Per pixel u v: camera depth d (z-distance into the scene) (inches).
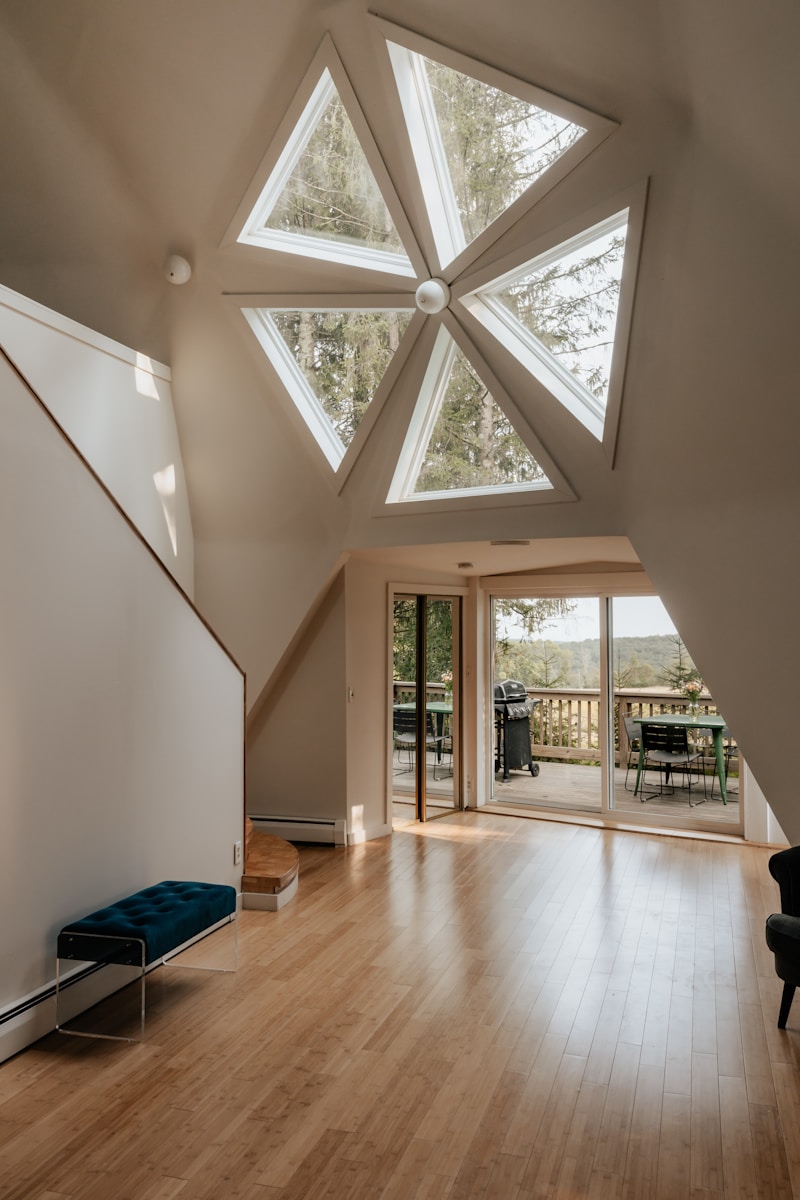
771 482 178.4
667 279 173.0
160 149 203.5
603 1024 160.9
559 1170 117.0
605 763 318.7
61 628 159.3
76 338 213.9
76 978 163.0
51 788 156.6
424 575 324.2
